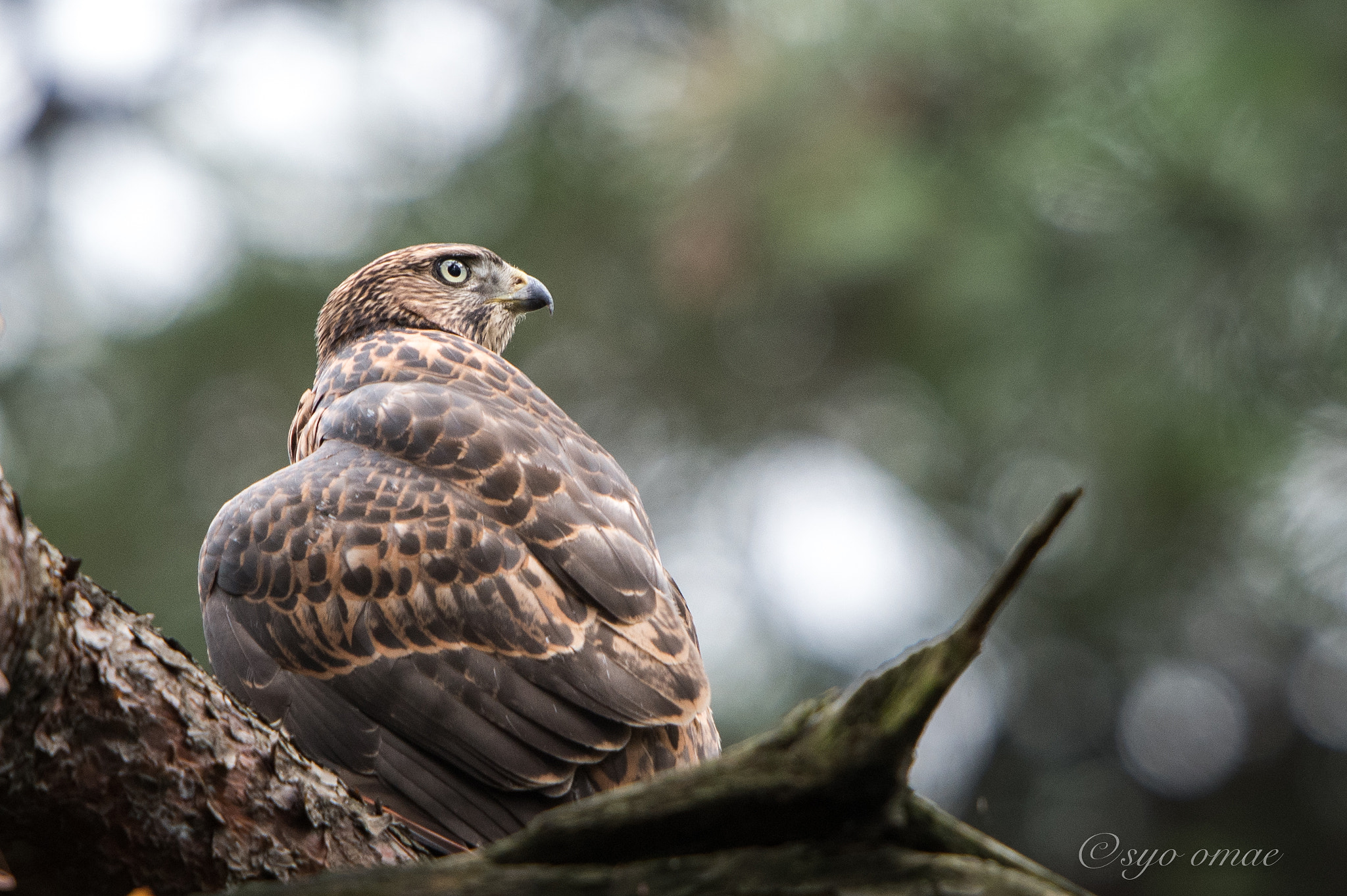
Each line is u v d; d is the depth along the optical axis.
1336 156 12.11
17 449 16.92
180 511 16.69
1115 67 12.50
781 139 13.98
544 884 3.85
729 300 15.06
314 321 16.73
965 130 13.52
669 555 16.28
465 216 16.88
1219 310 12.72
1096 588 14.47
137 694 4.56
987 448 14.45
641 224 16.25
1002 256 13.06
